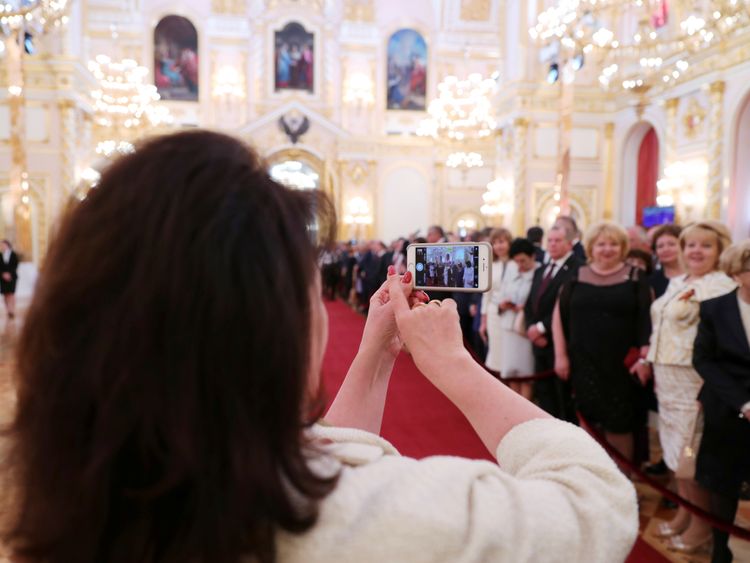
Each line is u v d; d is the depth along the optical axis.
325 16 20.30
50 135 14.70
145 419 0.47
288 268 0.53
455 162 15.86
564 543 0.53
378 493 0.53
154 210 0.49
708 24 7.77
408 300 0.87
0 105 14.76
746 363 2.47
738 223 10.78
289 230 0.53
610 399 3.50
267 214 0.52
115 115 14.11
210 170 0.52
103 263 0.49
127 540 0.47
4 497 0.52
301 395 0.53
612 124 14.30
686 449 2.88
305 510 0.49
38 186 14.70
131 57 19.09
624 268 3.53
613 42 9.09
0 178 14.80
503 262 5.03
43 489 0.49
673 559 2.87
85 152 16.02
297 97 19.98
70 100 14.68
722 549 2.66
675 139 12.16
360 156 20.31
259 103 19.97
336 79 20.50
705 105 11.30
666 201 11.88
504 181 15.40
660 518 3.31
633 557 2.89
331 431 0.66
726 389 2.47
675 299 3.00
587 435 0.66
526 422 0.66
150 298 0.47
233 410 0.48
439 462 0.58
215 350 0.47
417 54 20.83
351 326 10.96
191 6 19.48
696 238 2.95
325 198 0.61
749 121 10.61
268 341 0.49
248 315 0.48
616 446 3.65
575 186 14.45
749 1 7.06
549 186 14.41
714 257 2.93
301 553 0.49
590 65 14.27
